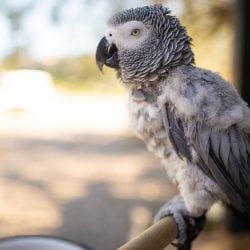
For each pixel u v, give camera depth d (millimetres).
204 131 310
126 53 325
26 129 1518
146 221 795
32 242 232
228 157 316
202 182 325
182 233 324
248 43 708
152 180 1032
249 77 709
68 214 838
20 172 1062
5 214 835
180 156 322
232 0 867
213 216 765
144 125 331
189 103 303
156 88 321
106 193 953
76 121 1633
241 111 309
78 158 1199
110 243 723
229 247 694
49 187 976
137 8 339
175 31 316
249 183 329
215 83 315
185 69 316
